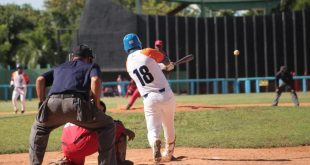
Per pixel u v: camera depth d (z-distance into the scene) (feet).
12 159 93.56
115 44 427.33
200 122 139.23
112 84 378.32
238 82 405.59
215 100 258.37
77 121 62.59
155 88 80.02
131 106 170.60
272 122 139.54
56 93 61.93
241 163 80.79
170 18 437.58
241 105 200.95
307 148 102.47
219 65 440.86
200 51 440.45
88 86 62.59
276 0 514.27
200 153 96.12
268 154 93.56
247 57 440.45
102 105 66.28
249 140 111.24
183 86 440.45
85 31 430.61
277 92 196.75
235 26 440.86
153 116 80.18
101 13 429.79
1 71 438.40
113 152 64.85
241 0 505.66
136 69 80.23
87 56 65.46
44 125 63.67
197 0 505.66
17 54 556.10
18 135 127.54
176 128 132.16
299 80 428.56
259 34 441.68
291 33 440.86
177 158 88.33
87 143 68.18
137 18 431.43
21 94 209.56
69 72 62.80
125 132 71.36
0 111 226.99
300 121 140.87
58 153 99.55
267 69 440.45
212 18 442.50
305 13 440.04
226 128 131.75
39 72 460.55
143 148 106.52
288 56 440.86
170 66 89.20
